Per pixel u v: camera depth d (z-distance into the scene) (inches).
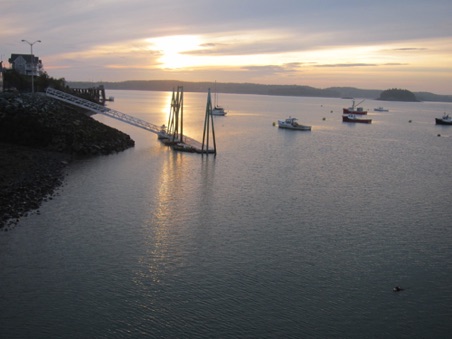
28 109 2773.1
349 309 1039.0
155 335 923.4
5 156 2237.9
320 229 1534.2
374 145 3870.6
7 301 1013.8
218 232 1470.2
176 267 1208.2
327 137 4419.3
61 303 1016.2
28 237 1344.7
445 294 1119.0
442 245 1424.7
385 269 1243.2
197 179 2198.6
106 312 991.0
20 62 5334.6
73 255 1246.9
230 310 1017.5
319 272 1210.0
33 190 1765.5
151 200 1790.1
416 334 960.9
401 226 1593.3
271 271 1206.3
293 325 971.3
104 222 1508.4
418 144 4037.9
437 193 2092.8
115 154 2795.3
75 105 3853.3
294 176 2369.6
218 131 4660.4
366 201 1909.4
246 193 1964.8
